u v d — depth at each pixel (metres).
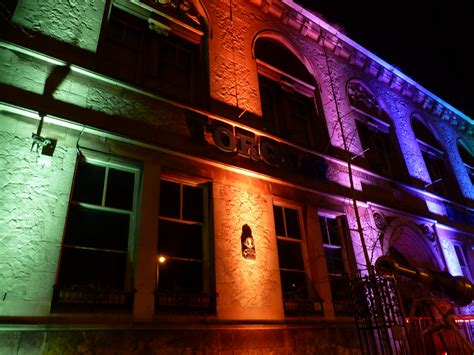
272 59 11.74
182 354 6.06
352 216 10.67
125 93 7.55
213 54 9.79
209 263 7.38
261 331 7.23
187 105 8.27
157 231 6.77
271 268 8.06
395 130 14.80
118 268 6.32
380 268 8.09
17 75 6.38
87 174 6.61
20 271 5.21
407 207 12.88
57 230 5.73
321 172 10.45
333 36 13.85
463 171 17.38
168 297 6.47
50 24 7.25
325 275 9.13
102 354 5.33
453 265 13.22
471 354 6.74
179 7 9.79
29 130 6.11
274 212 9.13
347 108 13.20
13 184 5.65
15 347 4.77
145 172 7.08
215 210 7.77
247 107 9.85
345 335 8.55
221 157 8.38
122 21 8.77
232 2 11.19
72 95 6.82
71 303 5.47
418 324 7.59
